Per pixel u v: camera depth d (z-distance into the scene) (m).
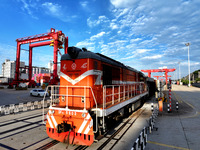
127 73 10.12
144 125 7.78
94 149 4.93
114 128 7.20
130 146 5.21
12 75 125.44
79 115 4.84
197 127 7.53
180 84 73.88
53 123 5.36
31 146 5.18
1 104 14.57
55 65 29.59
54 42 29.86
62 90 6.12
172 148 5.10
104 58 6.93
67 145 4.94
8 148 5.06
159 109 12.12
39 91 21.95
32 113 10.77
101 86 6.29
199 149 5.02
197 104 15.37
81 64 5.72
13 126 7.57
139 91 13.00
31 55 37.78
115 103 6.45
